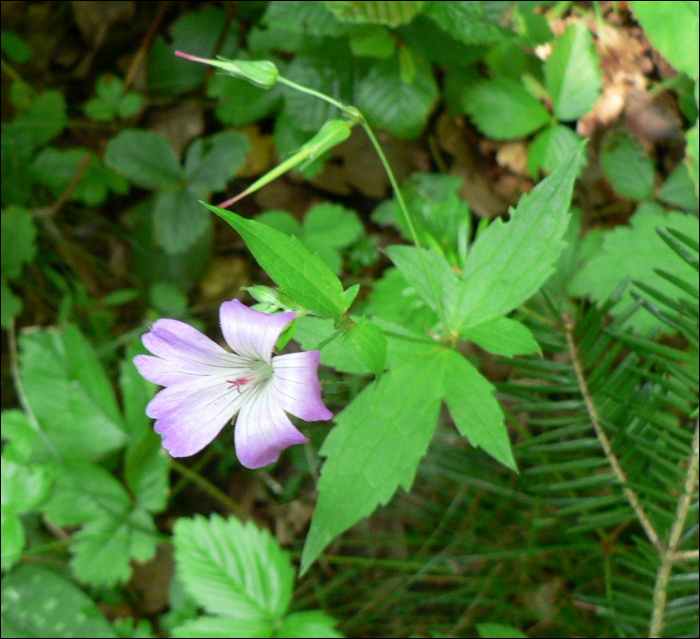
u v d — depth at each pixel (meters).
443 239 0.18
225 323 0.11
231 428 0.24
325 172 0.24
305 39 0.22
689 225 0.17
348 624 0.20
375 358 0.12
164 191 0.24
